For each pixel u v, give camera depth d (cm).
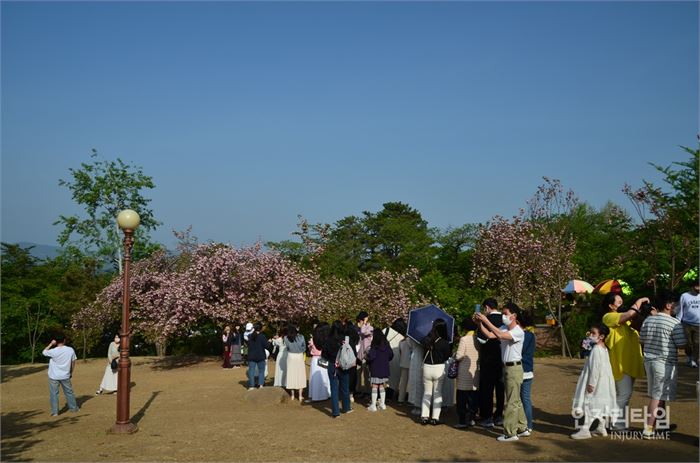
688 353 1536
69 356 1252
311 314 2203
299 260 3122
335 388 1104
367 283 2469
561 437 870
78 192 3403
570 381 1412
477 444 855
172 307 2111
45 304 3038
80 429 1052
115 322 2809
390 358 1160
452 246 3553
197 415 1166
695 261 1802
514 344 866
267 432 975
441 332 1007
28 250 3444
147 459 817
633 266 2164
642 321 944
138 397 1475
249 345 1541
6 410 1311
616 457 754
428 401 1006
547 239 2272
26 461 816
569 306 2395
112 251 3438
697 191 1769
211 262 2114
